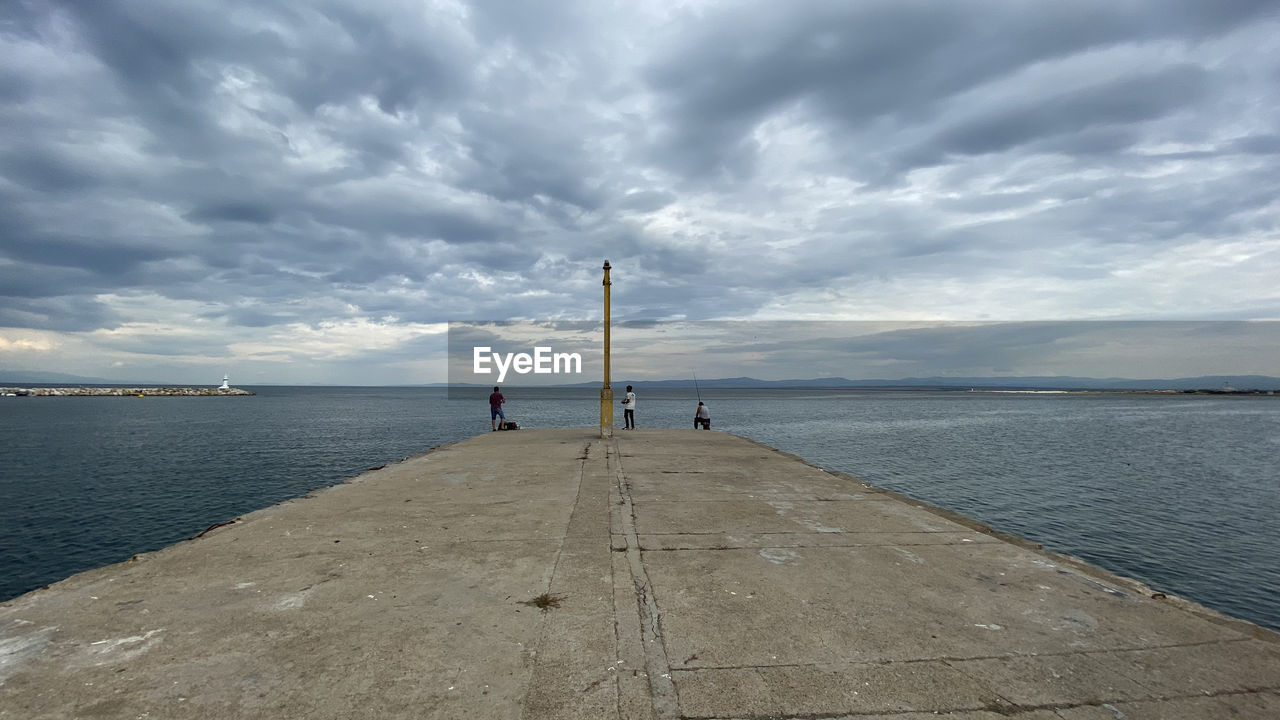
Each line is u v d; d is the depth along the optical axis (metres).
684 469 9.73
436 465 10.14
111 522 16.16
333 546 5.14
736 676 2.89
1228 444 38.09
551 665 2.99
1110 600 3.94
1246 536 15.09
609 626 3.47
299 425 48.72
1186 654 3.17
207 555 4.86
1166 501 19.23
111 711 2.52
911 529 5.84
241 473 23.70
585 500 7.18
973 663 3.04
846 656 3.11
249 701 2.61
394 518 6.21
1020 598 3.97
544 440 14.52
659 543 5.30
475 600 3.88
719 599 3.93
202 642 3.21
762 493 7.70
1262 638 3.36
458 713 2.53
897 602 3.89
